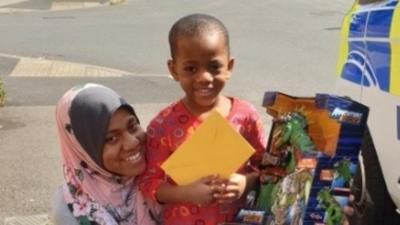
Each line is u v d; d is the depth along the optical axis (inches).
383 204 135.1
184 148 76.7
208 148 76.8
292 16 647.1
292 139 81.8
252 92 316.2
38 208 171.2
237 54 433.1
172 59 83.9
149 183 84.5
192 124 84.1
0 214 167.8
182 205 86.0
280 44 477.4
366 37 135.7
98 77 362.3
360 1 147.6
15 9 826.2
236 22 615.2
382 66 127.0
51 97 308.7
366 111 74.4
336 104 74.8
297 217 75.5
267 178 84.7
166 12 733.9
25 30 602.5
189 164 77.9
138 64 409.7
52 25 640.4
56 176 194.7
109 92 82.4
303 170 76.4
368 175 135.7
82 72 378.9
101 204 84.0
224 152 77.3
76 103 81.1
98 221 82.6
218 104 86.0
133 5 824.3
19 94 314.8
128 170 83.9
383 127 126.6
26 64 406.9
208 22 81.4
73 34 566.6
